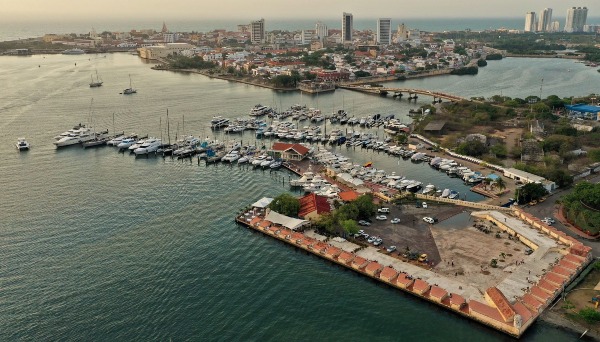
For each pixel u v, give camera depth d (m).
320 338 103.81
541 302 111.06
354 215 157.50
